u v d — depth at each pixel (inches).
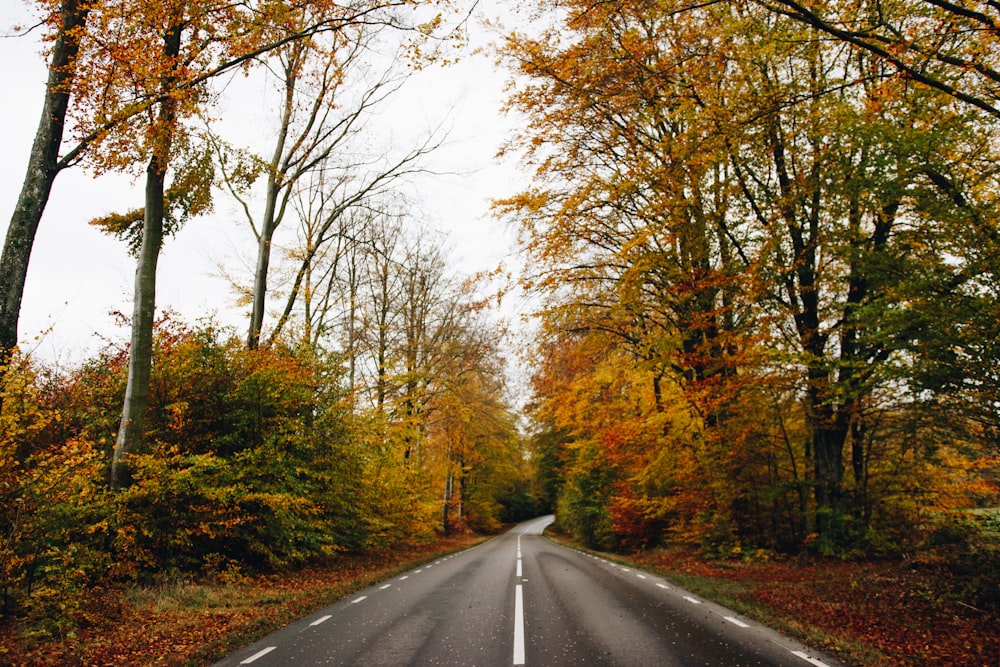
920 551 414.3
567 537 1569.9
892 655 229.8
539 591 416.2
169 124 390.9
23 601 280.8
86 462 310.3
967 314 297.6
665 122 567.5
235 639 272.1
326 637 277.1
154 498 401.4
